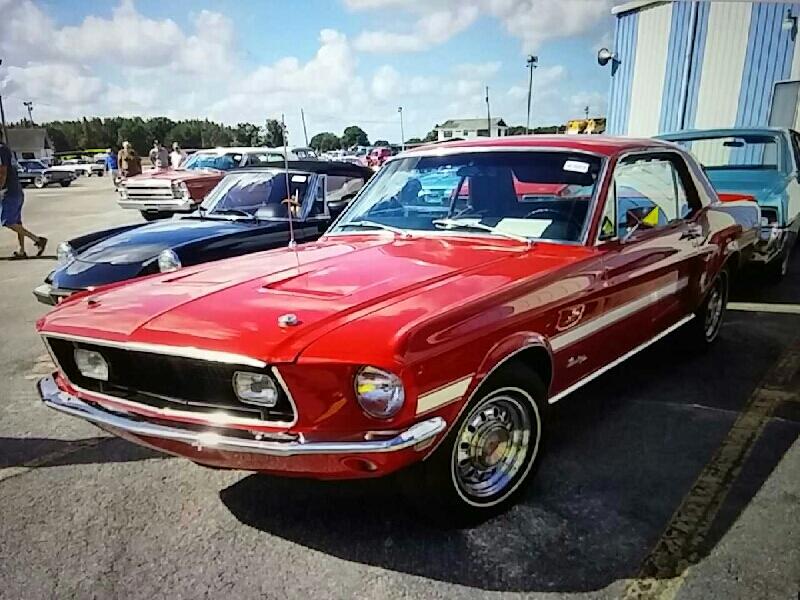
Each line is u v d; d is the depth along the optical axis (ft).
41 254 33.01
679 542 8.21
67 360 8.84
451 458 7.97
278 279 9.19
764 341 16.28
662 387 13.39
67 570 7.93
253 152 42.55
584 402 12.67
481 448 8.49
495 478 8.80
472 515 8.52
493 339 8.04
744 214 16.60
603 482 9.70
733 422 11.69
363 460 6.98
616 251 10.71
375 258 10.16
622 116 49.16
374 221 12.48
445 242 11.09
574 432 11.38
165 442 7.79
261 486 9.87
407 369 6.91
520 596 7.32
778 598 7.14
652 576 7.58
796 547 8.04
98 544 8.46
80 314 8.71
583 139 12.30
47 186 108.47
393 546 8.28
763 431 11.30
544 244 10.58
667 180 13.26
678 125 44.88
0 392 14.08
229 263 10.61
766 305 19.75
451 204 12.10
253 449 7.13
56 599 7.40
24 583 7.69
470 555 8.05
